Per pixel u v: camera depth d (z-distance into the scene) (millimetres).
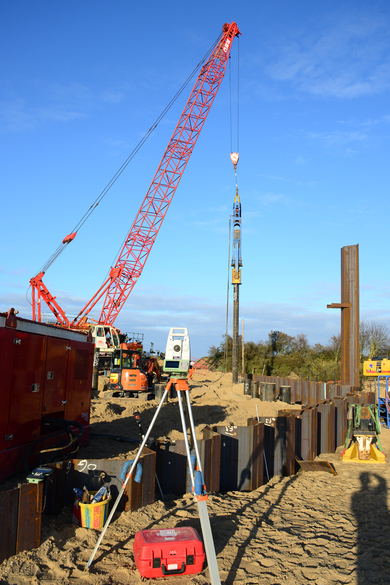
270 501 8062
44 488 5855
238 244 27859
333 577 5066
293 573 5125
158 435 11688
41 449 7988
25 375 7473
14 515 4824
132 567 4926
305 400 23641
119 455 9211
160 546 4797
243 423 14688
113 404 16875
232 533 6230
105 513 5895
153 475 6848
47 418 8164
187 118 42906
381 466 11117
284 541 6078
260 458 9242
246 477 8883
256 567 5211
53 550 5066
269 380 28016
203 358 49594
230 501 7820
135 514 6266
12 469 7043
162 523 6160
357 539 6289
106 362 35281
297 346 47375
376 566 5410
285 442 10219
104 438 10859
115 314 43938
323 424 13172
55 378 8648
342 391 21062
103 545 5375
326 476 10078
